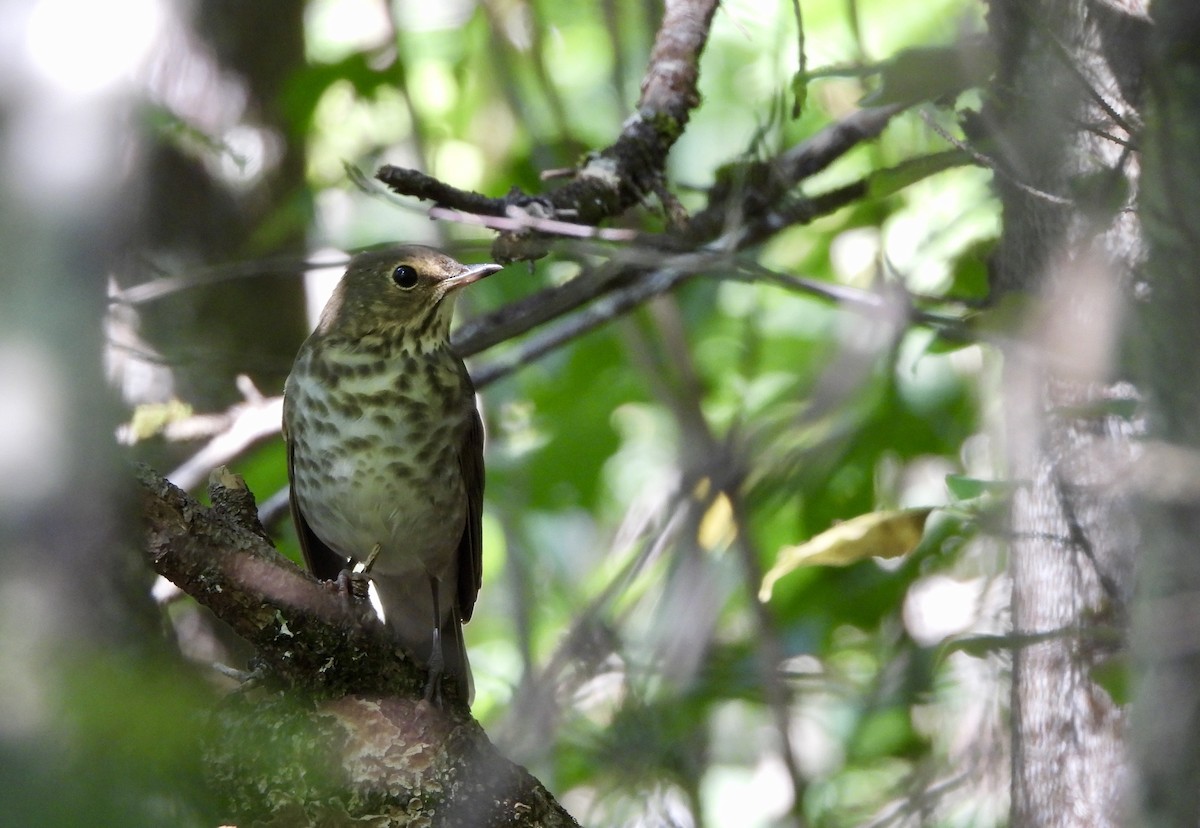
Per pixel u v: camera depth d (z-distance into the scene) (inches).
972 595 504.7
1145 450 197.3
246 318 494.0
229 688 273.6
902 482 527.5
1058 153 279.7
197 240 486.3
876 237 516.7
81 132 112.1
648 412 633.0
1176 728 187.8
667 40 378.6
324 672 264.2
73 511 109.0
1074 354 262.7
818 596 510.6
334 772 257.4
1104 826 279.3
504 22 553.9
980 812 420.5
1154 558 192.1
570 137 509.0
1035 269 289.1
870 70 305.7
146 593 249.0
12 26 111.7
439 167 577.6
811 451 460.4
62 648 107.7
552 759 434.0
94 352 111.2
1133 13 272.8
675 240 360.5
